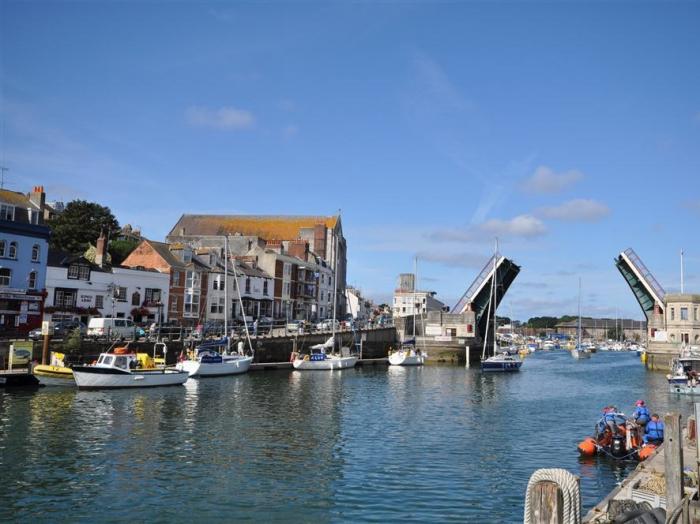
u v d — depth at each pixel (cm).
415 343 7756
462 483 1889
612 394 4469
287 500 1694
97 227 7706
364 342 7419
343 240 11950
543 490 902
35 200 5716
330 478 1916
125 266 6112
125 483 1803
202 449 2245
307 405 3431
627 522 1062
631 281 7506
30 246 4953
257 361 5781
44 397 3266
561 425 2980
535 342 15662
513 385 5106
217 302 7100
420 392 4359
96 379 3622
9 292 4662
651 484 1425
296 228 10875
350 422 2923
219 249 7762
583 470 2070
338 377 5325
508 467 2098
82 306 5503
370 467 2062
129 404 3189
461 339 7625
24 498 1645
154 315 6212
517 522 1548
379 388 4534
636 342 17662
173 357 4812
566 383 5391
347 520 1548
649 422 2380
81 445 2233
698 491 1138
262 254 8388
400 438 2570
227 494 1733
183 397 3544
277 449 2286
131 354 3872
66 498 1658
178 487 1783
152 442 2328
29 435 2362
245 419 2888
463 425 2941
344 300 11819
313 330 7294
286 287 8638
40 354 3897
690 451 1806
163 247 6806
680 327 7125
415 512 1617
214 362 4791
